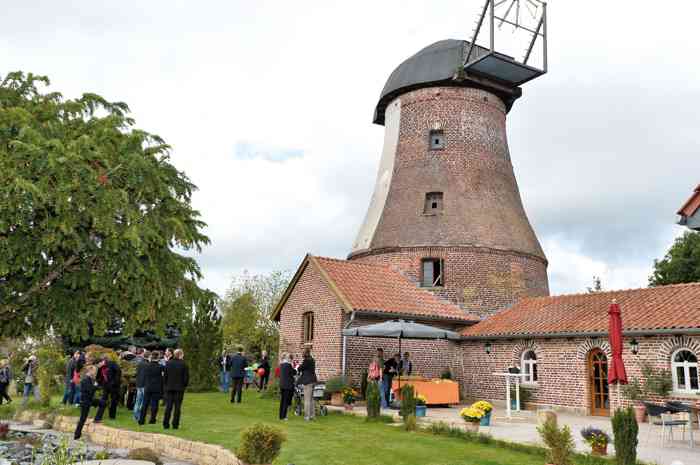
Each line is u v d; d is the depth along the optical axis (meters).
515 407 23.12
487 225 29.20
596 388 21.08
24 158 14.90
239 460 10.84
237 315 52.06
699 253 37.53
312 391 17.56
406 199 30.45
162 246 18.12
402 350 25.05
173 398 15.49
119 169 16.48
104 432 15.96
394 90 32.69
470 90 31.66
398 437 14.46
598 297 23.95
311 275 25.83
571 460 10.95
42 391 21.61
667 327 18.66
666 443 14.57
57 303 17.80
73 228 15.52
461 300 27.52
